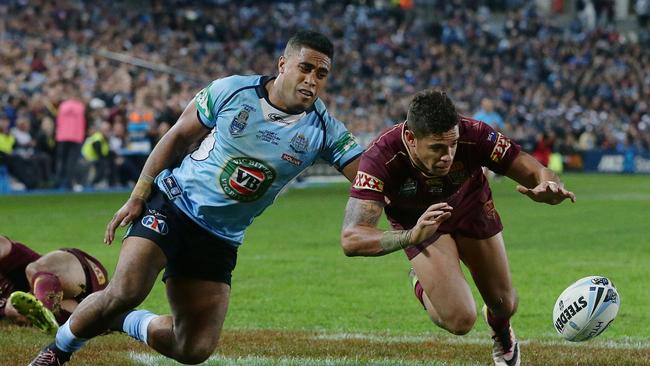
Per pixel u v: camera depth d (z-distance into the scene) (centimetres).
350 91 8144
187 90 6731
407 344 1698
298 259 2961
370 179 1331
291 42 1268
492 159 1383
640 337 1834
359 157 1341
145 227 1290
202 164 1305
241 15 9206
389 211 1487
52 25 7362
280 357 1571
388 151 1345
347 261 2923
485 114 4494
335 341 1720
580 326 1399
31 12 7294
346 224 1305
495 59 9869
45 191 5466
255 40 8794
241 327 1922
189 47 8162
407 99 8400
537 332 1908
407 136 1327
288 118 1285
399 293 2378
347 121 7156
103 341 1683
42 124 5478
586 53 10469
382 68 9275
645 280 2559
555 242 3425
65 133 5416
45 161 5494
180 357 1334
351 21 9919
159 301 2223
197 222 1300
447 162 1298
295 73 1255
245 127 1280
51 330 1560
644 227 3928
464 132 1378
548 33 11094
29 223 3841
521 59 10156
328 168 7356
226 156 1289
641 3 12162
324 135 1315
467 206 1478
